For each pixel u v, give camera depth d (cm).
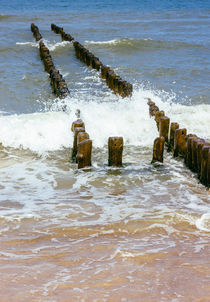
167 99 2425
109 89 2612
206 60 3525
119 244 912
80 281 756
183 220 1051
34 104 2288
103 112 1966
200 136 1861
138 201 1191
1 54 3616
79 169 1480
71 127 1672
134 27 5519
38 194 1246
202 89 2655
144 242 926
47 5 9112
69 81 2823
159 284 750
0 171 1455
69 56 3725
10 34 4734
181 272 792
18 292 716
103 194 1254
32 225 1010
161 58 3597
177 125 1648
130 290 729
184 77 2955
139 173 1446
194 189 1298
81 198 1216
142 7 8731
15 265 810
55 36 4744
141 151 1706
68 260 836
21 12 7500
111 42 4091
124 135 1841
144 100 2209
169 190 1289
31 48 3916
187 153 1483
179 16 7031
